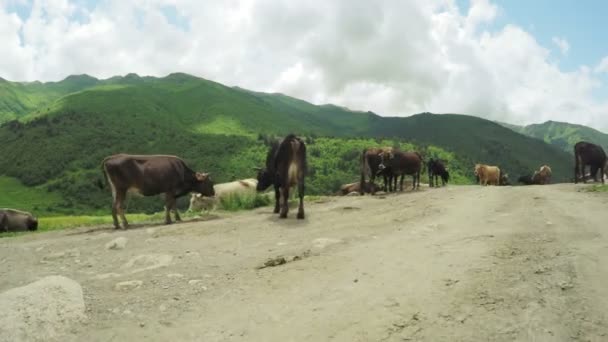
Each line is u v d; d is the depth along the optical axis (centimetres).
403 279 620
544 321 465
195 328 513
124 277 723
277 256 807
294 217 1316
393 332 471
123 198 1354
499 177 3447
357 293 579
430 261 699
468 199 1498
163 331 509
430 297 549
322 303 557
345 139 18000
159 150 16225
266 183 1738
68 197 12512
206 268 761
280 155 1300
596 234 821
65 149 15675
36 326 512
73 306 563
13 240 1280
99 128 18075
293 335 481
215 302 589
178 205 6700
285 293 602
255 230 1113
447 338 450
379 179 2928
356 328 486
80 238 1152
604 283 552
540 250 717
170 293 632
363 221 1159
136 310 571
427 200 1531
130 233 1173
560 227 905
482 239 827
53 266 841
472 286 573
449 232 923
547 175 3719
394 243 848
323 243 880
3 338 487
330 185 12138
